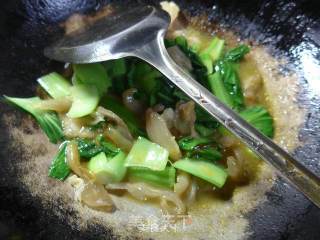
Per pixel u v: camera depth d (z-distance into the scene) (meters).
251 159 0.24
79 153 0.23
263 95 0.26
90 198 0.22
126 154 0.23
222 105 0.20
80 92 0.24
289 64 0.26
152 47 0.23
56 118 0.24
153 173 0.23
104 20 0.27
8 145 0.23
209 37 0.29
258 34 0.28
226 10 0.29
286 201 0.21
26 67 0.26
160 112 0.25
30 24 0.27
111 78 0.25
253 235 0.20
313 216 0.20
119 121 0.24
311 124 0.24
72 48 0.24
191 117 0.24
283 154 0.19
